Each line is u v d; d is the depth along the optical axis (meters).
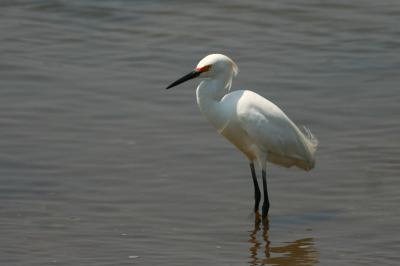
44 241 11.02
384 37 19.59
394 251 10.84
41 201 12.41
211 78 12.45
